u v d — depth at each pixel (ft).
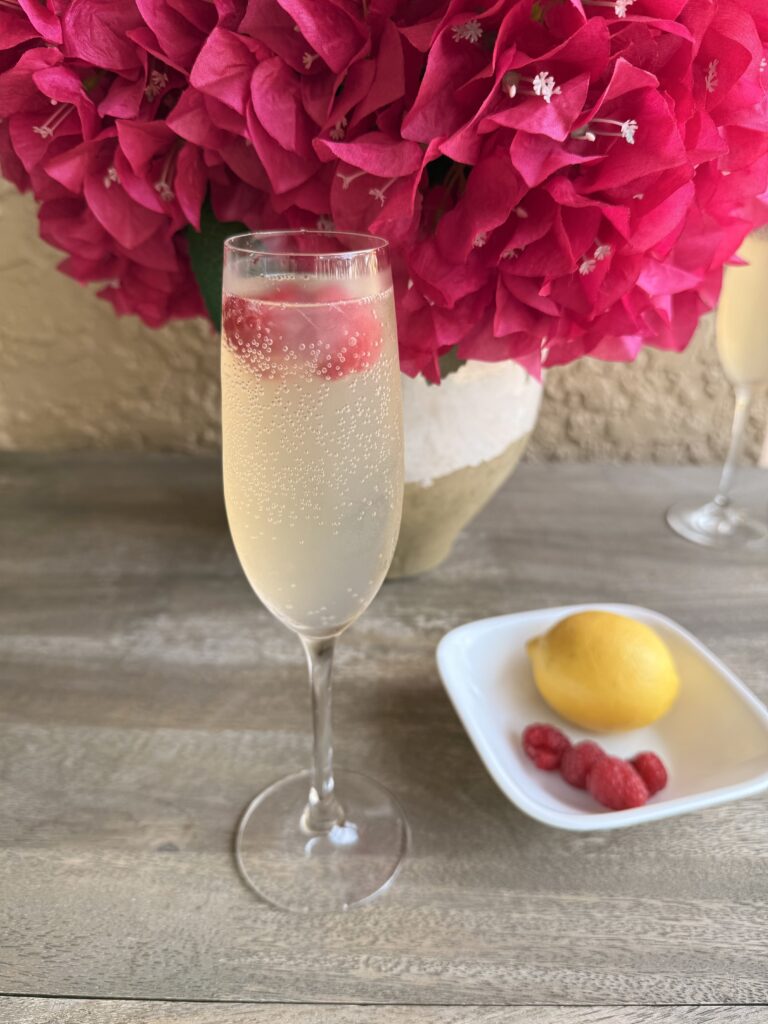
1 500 1.81
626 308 1.00
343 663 1.29
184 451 2.06
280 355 0.78
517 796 0.93
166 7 0.90
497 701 1.18
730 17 0.82
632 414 1.99
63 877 0.92
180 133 0.93
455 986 0.80
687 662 1.19
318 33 0.85
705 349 1.90
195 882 0.92
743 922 0.87
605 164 0.86
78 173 1.01
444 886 0.92
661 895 0.90
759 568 1.57
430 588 1.50
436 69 0.83
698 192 0.95
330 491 0.81
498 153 0.85
